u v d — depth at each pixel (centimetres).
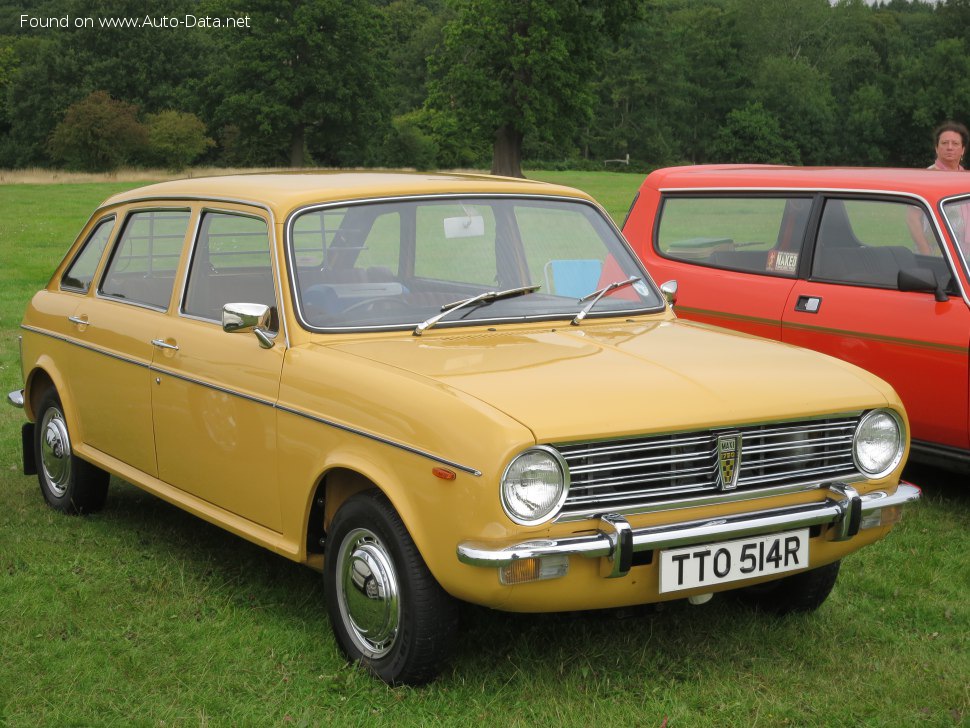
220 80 8819
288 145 8344
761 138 10606
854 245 633
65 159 8756
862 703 355
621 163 10706
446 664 357
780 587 429
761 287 666
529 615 423
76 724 338
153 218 512
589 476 327
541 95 5625
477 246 450
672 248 731
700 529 332
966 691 361
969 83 10181
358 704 349
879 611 442
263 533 409
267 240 420
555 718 343
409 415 336
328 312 405
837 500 360
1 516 559
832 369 388
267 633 406
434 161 9319
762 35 11238
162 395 465
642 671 380
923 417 586
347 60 8219
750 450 349
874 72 11356
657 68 11069
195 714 345
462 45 5684
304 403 380
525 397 329
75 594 447
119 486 627
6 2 12644
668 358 379
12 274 1852
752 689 364
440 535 325
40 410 582
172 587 458
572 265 459
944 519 569
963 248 589
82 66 9581
